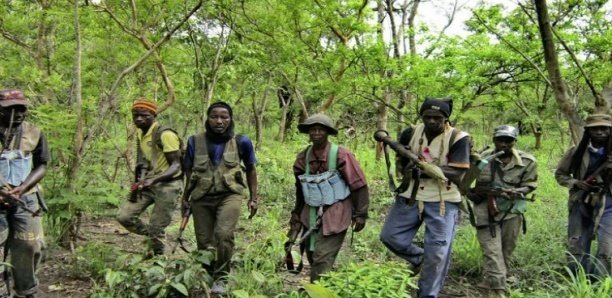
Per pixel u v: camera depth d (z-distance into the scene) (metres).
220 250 4.77
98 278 5.01
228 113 4.75
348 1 10.15
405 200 4.70
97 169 6.37
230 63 10.20
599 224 5.00
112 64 9.37
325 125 4.46
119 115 10.16
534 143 19.31
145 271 4.42
